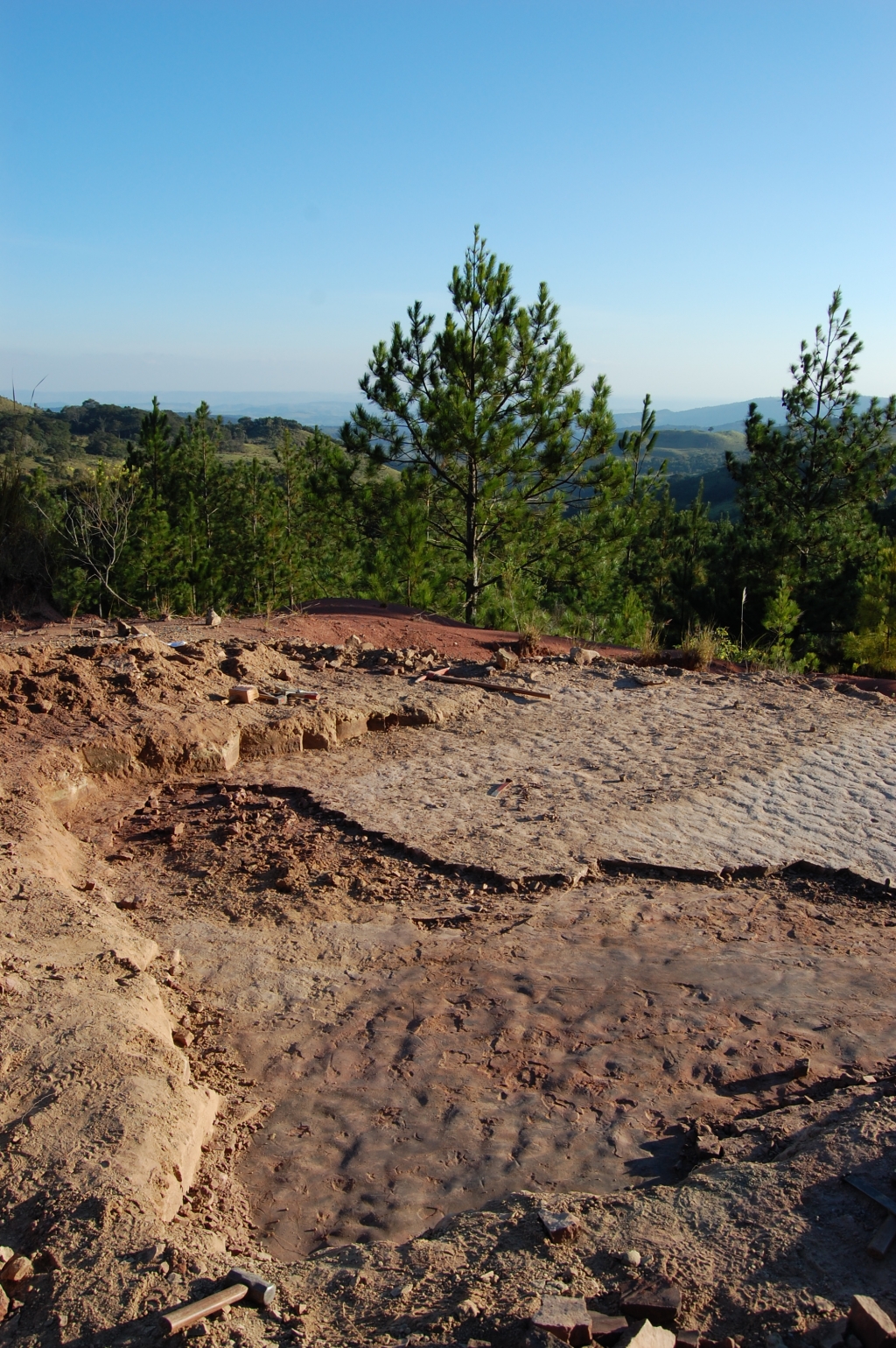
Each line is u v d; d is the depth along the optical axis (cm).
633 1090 467
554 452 1762
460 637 1496
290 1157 424
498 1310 287
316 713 1015
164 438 2658
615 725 1077
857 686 1327
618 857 730
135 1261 317
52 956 537
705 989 554
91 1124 386
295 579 2370
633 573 2744
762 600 2278
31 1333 287
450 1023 525
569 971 577
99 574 1697
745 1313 287
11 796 759
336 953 604
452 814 823
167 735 920
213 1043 507
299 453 2877
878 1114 401
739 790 863
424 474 1791
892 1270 305
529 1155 423
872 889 682
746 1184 360
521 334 1733
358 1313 298
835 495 2350
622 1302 287
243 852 756
